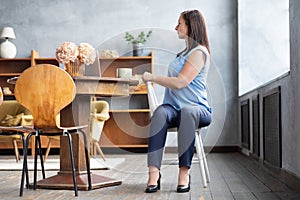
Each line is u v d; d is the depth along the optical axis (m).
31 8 7.73
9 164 5.43
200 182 3.75
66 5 7.73
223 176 4.16
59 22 7.71
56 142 7.10
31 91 3.21
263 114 4.75
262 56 6.98
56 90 3.17
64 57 3.58
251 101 5.79
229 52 7.48
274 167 4.19
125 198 2.99
